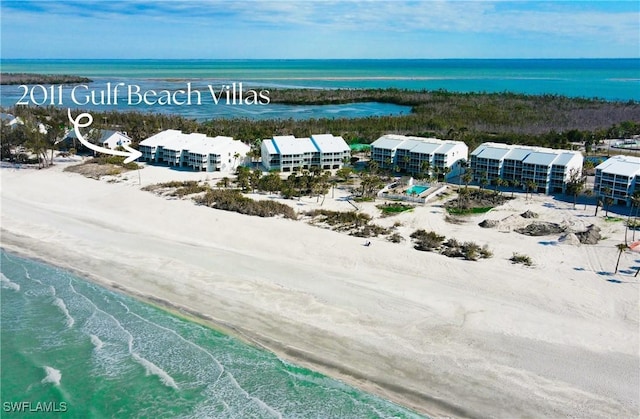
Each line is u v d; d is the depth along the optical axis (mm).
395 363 54188
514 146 121062
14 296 70125
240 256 80312
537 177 111875
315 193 111312
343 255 79375
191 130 179000
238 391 51375
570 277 71625
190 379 53406
